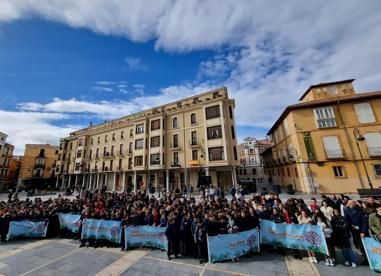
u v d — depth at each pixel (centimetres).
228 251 655
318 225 635
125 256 716
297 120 2288
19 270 628
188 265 628
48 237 977
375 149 1934
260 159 5784
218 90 3045
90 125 4941
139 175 3397
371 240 557
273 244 697
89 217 912
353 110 2097
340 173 2017
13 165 5675
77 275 586
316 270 562
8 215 960
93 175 4169
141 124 3472
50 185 5162
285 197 1962
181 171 3016
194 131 2975
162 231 777
